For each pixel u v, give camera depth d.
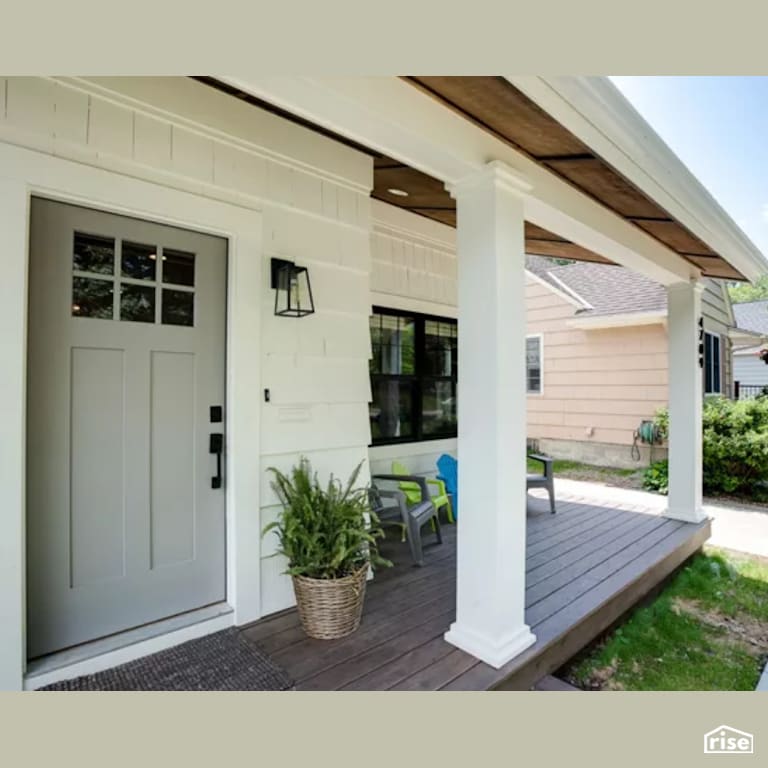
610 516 4.55
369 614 2.48
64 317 1.99
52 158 1.89
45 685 1.86
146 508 2.21
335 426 2.86
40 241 1.93
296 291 2.61
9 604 1.77
